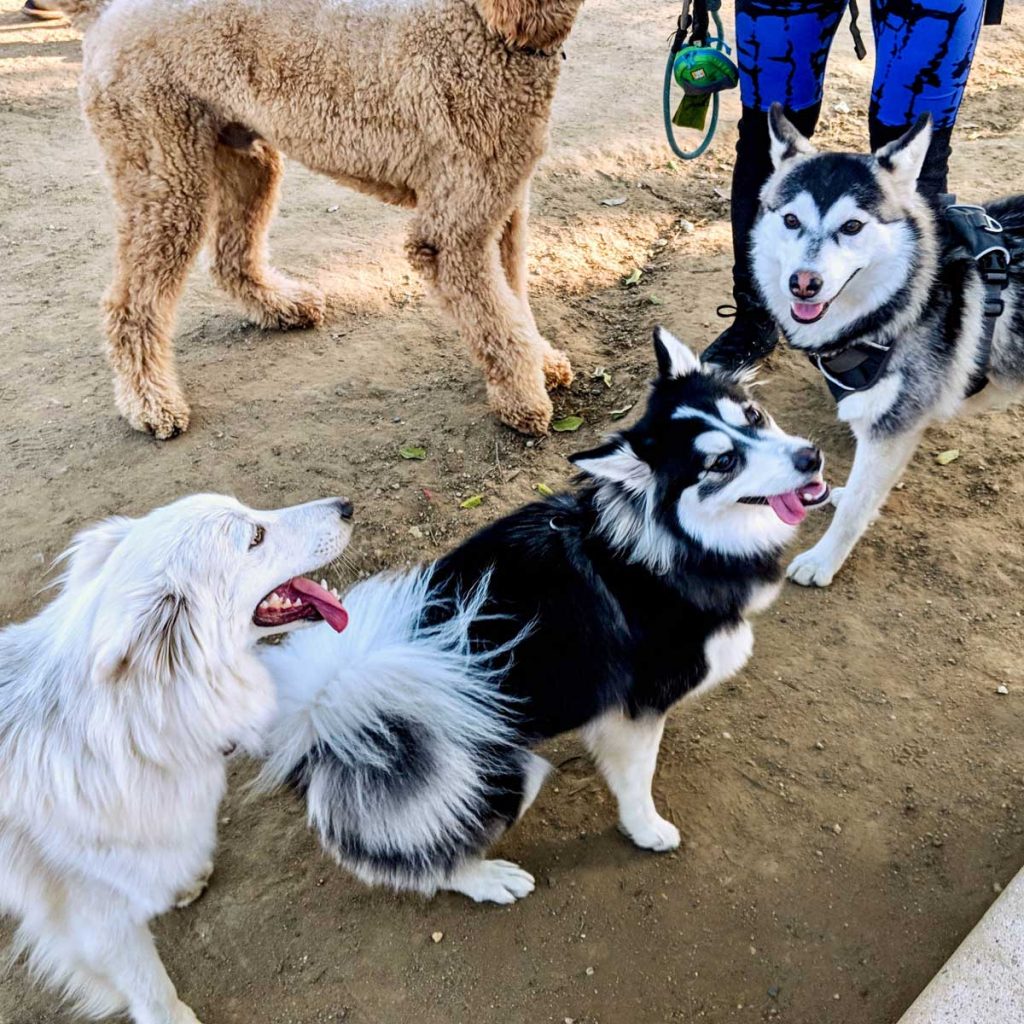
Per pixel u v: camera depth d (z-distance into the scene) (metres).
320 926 1.01
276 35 1.38
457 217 1.42
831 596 1.25
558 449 1.52
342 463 1.51
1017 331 1.16
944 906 0.96
